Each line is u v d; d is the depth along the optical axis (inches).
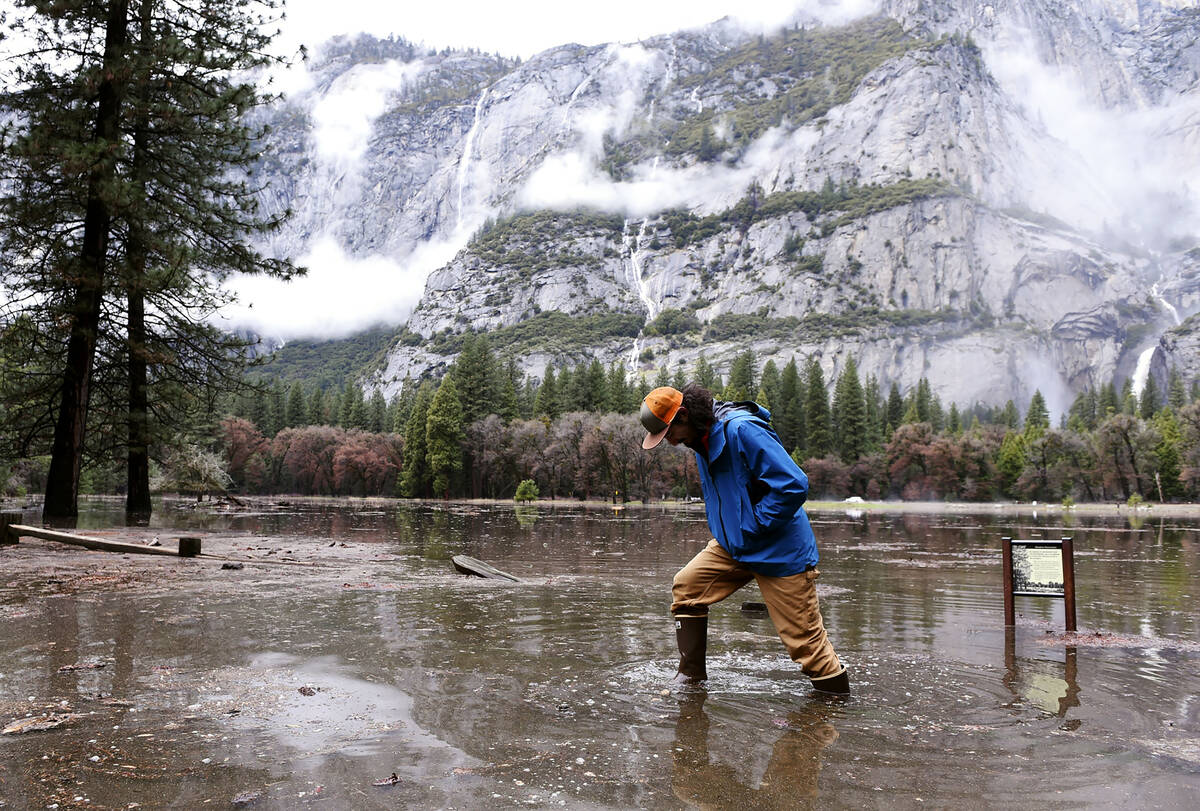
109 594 247.8
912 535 799.7
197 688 135.7
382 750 106.0
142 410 784.9
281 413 4579.2
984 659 176.4
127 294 687.1
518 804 88.7
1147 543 705.6
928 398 5438.0
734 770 101.7
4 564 328.8
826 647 144.1
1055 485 3432.6
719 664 166.1
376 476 3868.1
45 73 624.1
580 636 193.0
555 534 712.4
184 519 820.6
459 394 3607.3
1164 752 111.4
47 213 621.0
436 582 300.8
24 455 729.6
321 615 214.5
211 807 86.3
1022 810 90.0
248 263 725.9
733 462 146.9
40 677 141.8
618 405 3895.2
